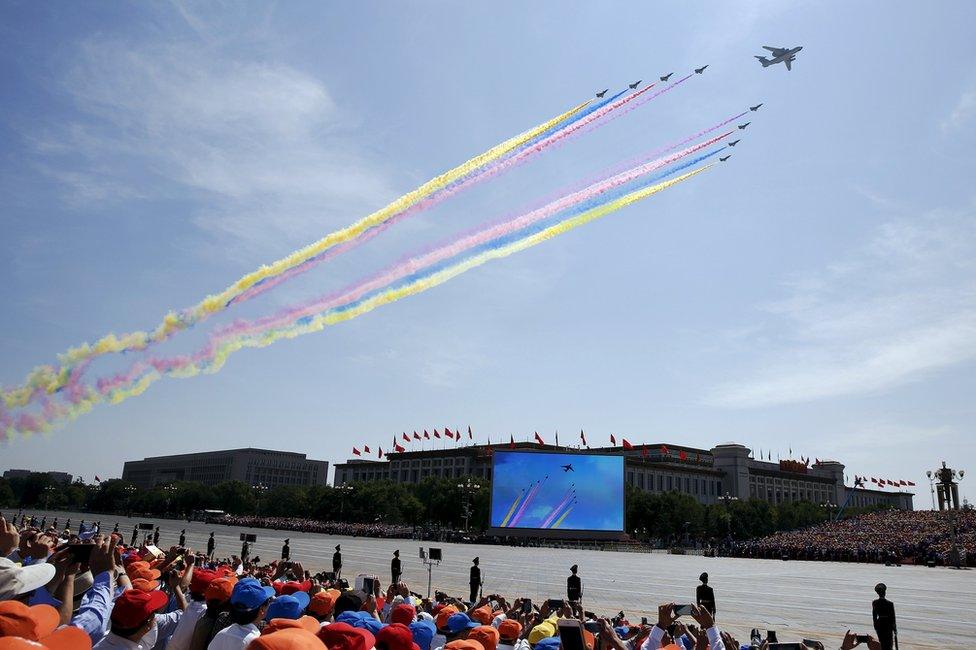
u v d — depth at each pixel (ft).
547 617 41.63
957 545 296.71
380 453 564.30
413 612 31.50
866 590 154.40
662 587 147.54
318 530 449.48
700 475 646.33
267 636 15.52
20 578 17.42
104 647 20.02
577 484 331.36
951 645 84.79
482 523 457.68
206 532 347.97
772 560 307.17
